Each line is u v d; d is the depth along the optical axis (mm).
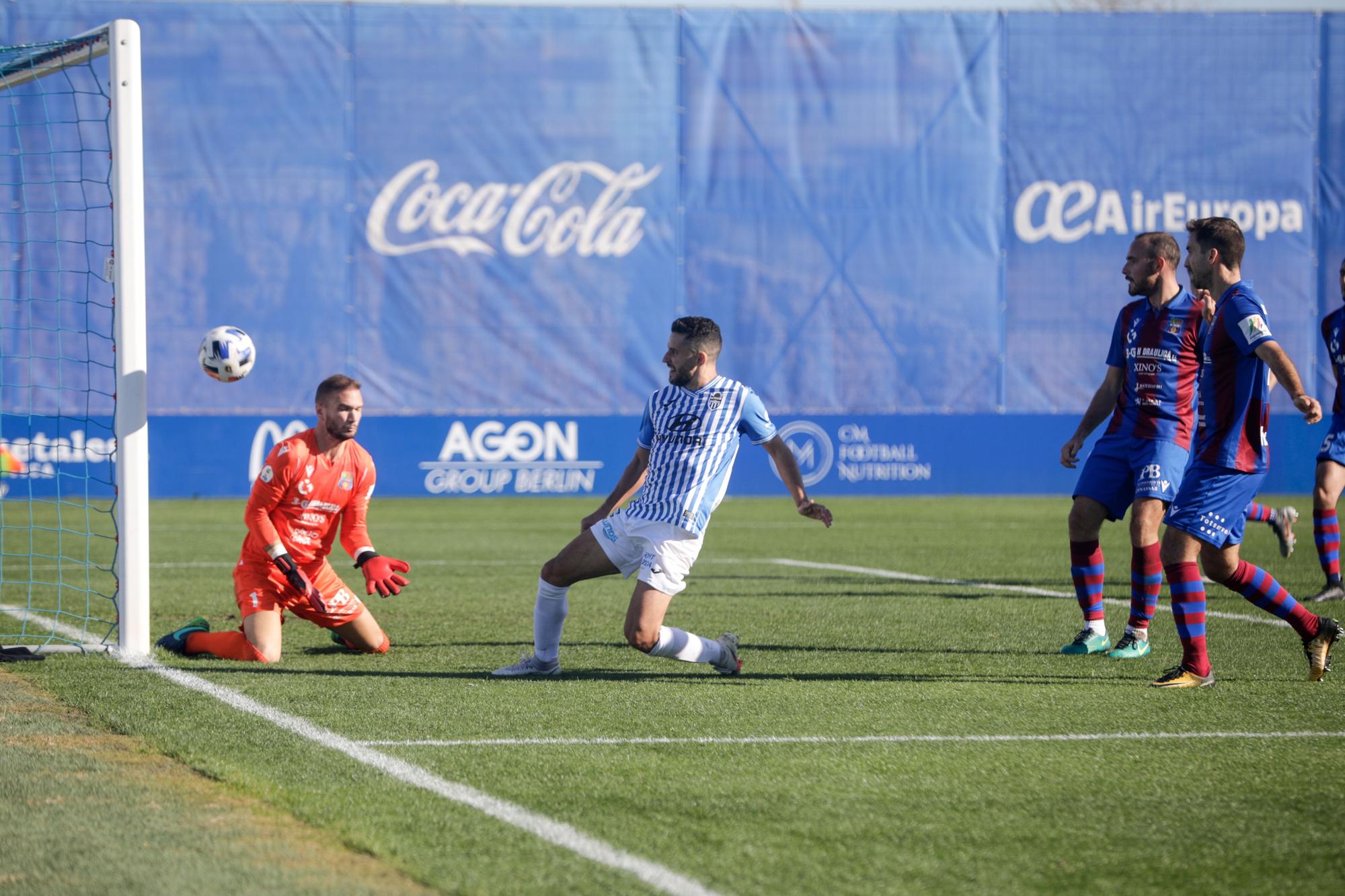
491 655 23625
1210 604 31234
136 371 22609
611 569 20906
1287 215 79875
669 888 11281
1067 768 15477
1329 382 79812
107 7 71875
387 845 12359
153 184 72812
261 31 73375
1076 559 24281
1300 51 79438
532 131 75875
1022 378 79250
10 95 25891
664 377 77125
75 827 12953
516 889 11234
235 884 11406
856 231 78062
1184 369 23453
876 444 76062
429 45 74938
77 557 43312
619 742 16641
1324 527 32156
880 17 77625
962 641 25547
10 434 69438
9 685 20094
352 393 21922
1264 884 11594
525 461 73938
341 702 19000
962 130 78375
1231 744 16734
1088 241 79250
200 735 16750
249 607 22594
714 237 77438
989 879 11648
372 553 22641
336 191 74500
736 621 28406
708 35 76875
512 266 75938
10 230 70625
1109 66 78938
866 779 14891
